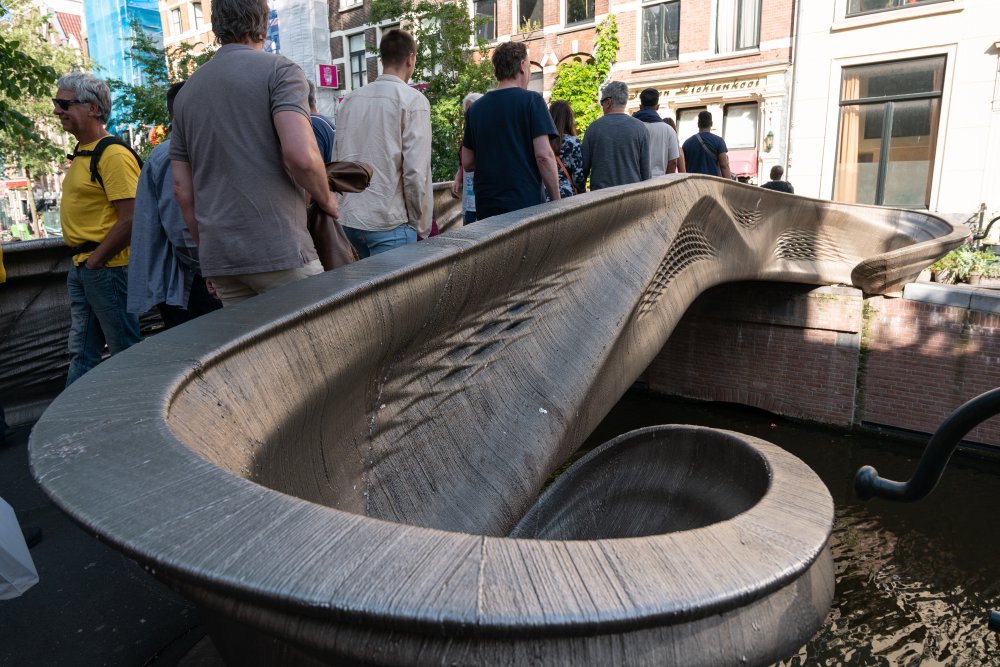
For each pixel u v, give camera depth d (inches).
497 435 97.0
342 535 26.6
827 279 339.3
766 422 380.2
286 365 55.6
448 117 478.9
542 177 154.9
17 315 182.4
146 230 128.6
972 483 304.0
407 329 76.6
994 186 533.0
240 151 90.7
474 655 25.0
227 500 28.9
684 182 177.3
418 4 491.8
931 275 374.0
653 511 70.9
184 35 1159.0
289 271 95.1
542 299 112.6
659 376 421.7
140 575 105.9
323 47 918.4
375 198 143.0
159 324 226.8
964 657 206.2
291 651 31.7
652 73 674.2
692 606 25.6
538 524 87.0
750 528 32.4
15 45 213.0
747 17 623.8
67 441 34.8
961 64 531.2
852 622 221.8
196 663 84.4
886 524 277.4
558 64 721.6
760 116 629.6
